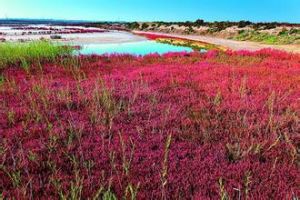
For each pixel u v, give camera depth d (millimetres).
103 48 34219
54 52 18875
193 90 10664
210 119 7738
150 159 5715
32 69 15141
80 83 11305
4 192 4562
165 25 103500
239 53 21156
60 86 11242
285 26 61844
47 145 6156
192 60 18469
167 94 10172
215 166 5586
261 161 5816
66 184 4832
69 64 16703
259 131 6973
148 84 11617
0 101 9344
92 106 8516
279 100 9297
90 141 6551
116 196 4555
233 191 4707
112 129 7117
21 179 4996
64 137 6672
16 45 20078
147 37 57719
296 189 4793
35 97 9656
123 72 14477
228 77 12789
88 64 16875
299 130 7355
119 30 98062
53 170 5219
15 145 6375
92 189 4758
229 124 7586
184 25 95875
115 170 5297
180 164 5574
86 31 78312
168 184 4914
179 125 7410
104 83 11430
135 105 8930
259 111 8594
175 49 34750
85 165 5438
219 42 44500
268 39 44656
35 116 7922
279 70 14484
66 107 8797
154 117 8117
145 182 4914
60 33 65625
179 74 13578
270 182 4934
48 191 4699
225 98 9656
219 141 6562
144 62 17859
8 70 14867
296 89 10859
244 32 54875
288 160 5836
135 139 6637
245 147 6195
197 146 6344
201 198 4465
